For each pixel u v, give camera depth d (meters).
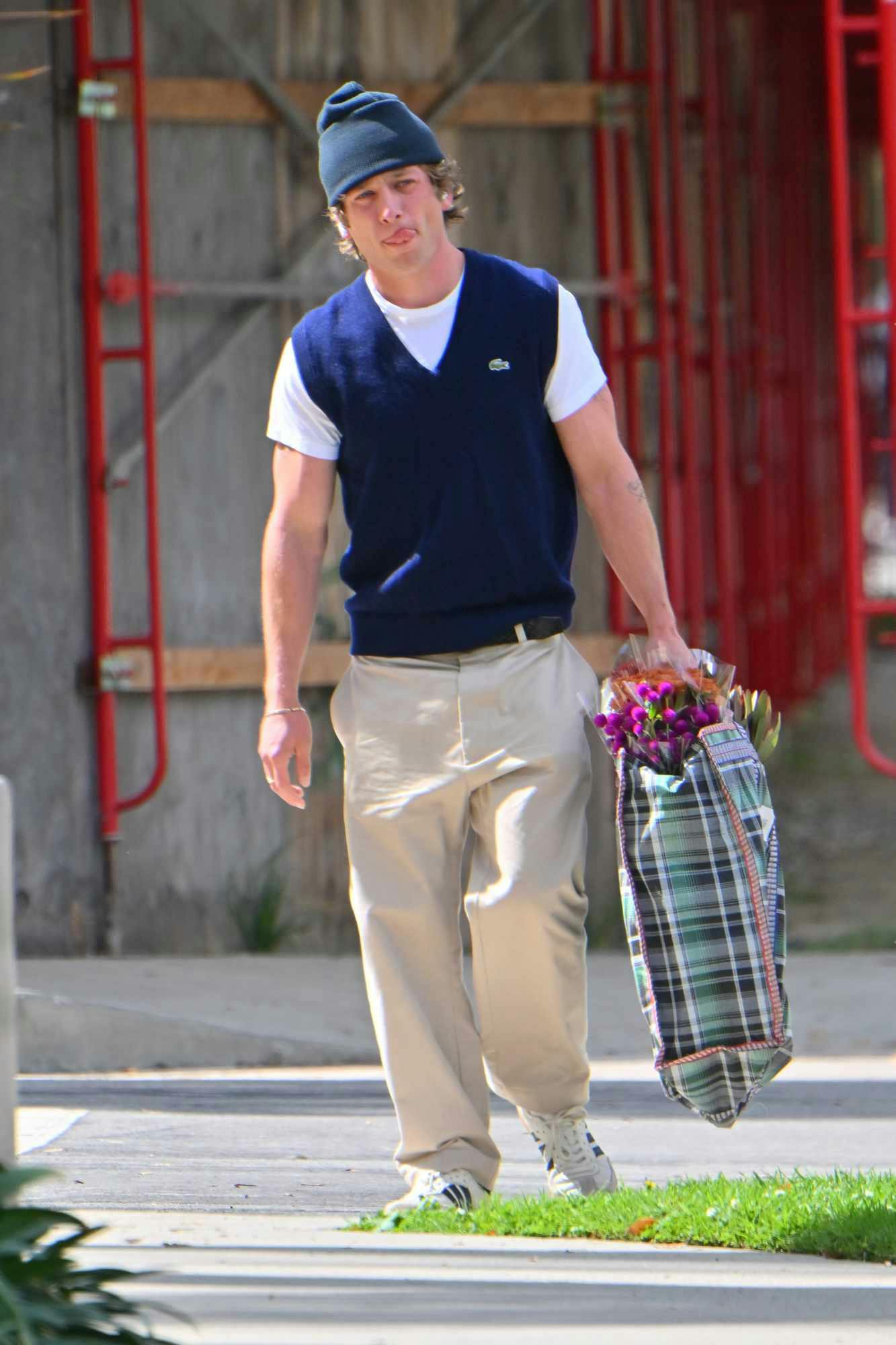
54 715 32.00
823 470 82.19
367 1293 12.39
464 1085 15.93
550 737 15.58
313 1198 17.16
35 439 31.83
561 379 15.56
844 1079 23.36
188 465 33.28
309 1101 22.56
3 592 31.86
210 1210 16.52
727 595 38.66
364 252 15.38
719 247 40.97
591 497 15.94
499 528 15.43
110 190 32.72
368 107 15.25
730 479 49.91
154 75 33.00
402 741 15.69
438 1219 15.02
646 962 15.04
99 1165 18.72
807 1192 15.09
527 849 15.36
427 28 34.28
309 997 28.05
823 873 47.50
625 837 15.20
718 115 47.84
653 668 15.82
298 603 15.91
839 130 31.06
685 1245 14.24
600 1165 16.09
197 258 33.34
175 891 33.03
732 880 15.07
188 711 33.22
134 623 32.88
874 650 97.19
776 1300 12.26
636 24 35.34
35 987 27.41
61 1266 10.12
